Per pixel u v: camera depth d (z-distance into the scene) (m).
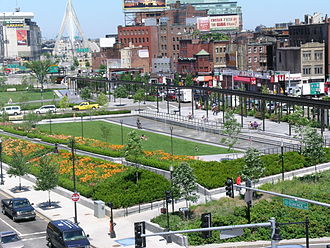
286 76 179.12
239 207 62.03
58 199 78.81
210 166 82.50
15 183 90.25
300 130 92.12
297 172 82.75
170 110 173.75
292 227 55.75
